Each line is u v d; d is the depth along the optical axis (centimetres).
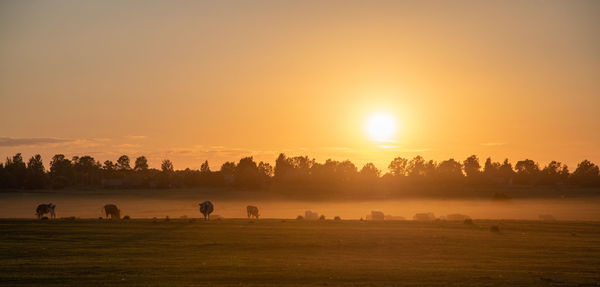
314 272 3847
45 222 6700
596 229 6675
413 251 5028
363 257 4681
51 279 3525
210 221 7150
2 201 18650
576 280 3631
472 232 6288
